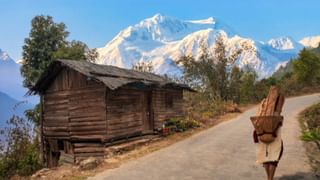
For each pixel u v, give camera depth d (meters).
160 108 22.80
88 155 19.06
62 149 21.06
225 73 45.81
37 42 45.31
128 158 14.32
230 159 12.66
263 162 8.44
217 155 13.58
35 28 45.31
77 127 19.41
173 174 10.78
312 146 14.45
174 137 20.27
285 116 27.19
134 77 21.58
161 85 22.31
